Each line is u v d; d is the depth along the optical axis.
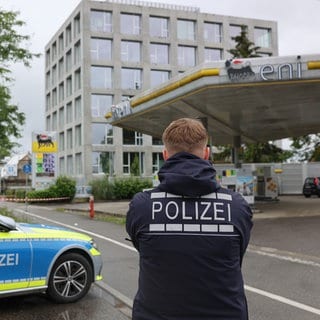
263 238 13.57
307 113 23.09
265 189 29.53
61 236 6.72
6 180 87.75
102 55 54.94
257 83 15.73
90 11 54.38
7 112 19.31
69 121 59.97
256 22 62.22
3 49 18.02
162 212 2.27
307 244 12.38
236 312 2.18
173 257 2.21
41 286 6.42
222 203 2.29
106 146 53.91
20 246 6.22
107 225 18.67
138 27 56.66
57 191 37.97
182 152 2.40
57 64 64.44
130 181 41.69
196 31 59.09
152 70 56.84
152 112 21.53
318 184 35.56
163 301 2.20
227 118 24.06
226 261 2.22
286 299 7.05
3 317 6.08
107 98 54.81
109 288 7.62
